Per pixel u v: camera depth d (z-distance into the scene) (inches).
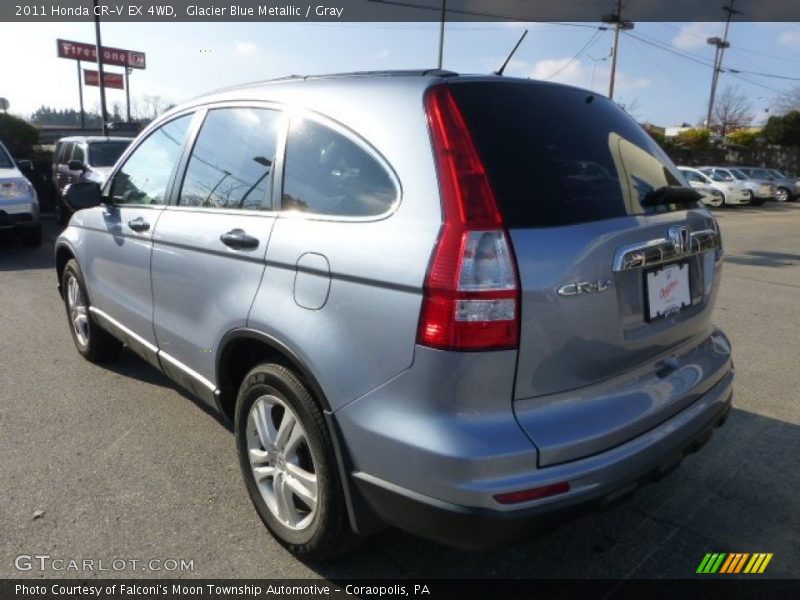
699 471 134.0
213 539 110.5
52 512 117.0
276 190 105.2
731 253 455.5
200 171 126.9
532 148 88.1
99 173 446.3
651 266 93.7
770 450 142.9
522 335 78.6
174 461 135.8
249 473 112.2
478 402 78.6
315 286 92.2
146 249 137.7
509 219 79.8
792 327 244.8
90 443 142.9
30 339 215.8
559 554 107.8
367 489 87.2
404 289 80.8
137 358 197.2
